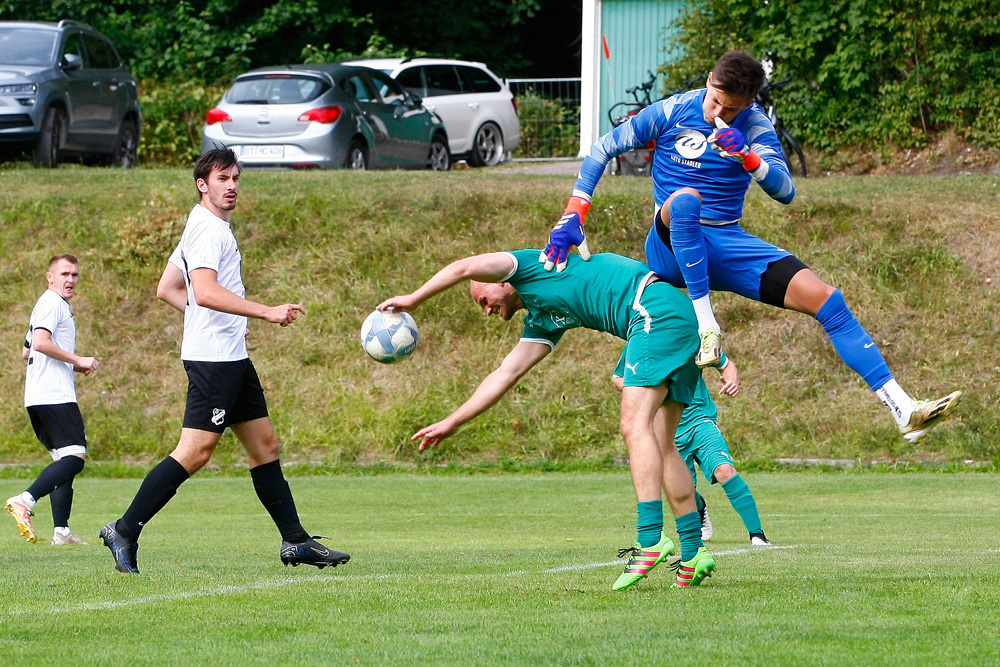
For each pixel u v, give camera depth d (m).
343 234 43.19
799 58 56.69
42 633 10.83
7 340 40.31
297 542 15.99
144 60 80.31
